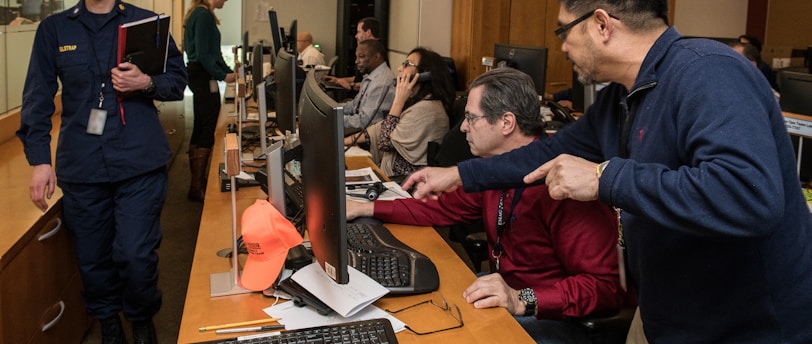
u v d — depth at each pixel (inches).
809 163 100.0
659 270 52.8
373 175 107.7
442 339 55.4
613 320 64.6
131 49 91.7
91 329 119.8
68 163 94.8
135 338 102.1
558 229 69.3
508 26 246.1
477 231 110.7
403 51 277.7
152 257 98.8
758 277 48.8
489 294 62.5
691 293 51.6
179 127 275.4
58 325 101.7
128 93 95.0
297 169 81.4
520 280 74.1
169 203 198.4
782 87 112.1
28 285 88.7
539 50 167.2
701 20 285.4
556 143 68.6
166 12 271.4
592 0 51.3
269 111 174.9
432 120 133.1
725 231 41.9
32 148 92.9
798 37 278.4
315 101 52.5
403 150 134.0
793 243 48.8
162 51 96.9
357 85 237.6
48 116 94.2
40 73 93.0
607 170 46.0
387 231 79.4
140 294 98.7
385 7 304.0
